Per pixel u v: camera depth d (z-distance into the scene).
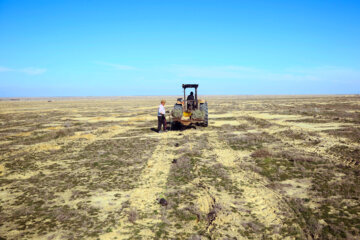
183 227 4.48
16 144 12.77
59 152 10.70
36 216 5.02
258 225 4.46
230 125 17.61
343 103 39.09
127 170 7.89
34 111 38.38
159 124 15.23
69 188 6.50
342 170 7.15
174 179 6.97
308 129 14.52
